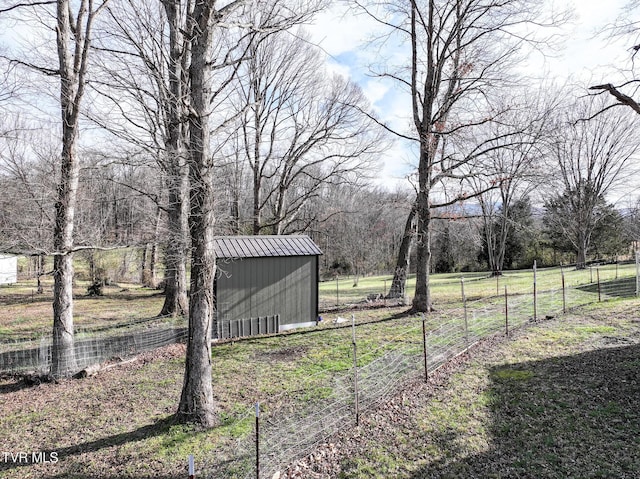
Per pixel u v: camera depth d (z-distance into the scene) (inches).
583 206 1099.9
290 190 1127.0
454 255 1547.7
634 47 260.2
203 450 214.1
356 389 237.6
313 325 522.6
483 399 251.1
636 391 241.4
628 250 1298.0
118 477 195.9
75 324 571.5
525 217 1300.4
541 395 248.8
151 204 536.7
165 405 281.9
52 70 364.5
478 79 513.7
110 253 1182.9
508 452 195.2
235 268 478.0
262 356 386.6
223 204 591.2
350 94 818.8
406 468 188.4
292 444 215.0
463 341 374.0
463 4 523.8
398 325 475.8
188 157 263.1
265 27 292.7
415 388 276.2
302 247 526.9
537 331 392.2
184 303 581.9
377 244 1473.9
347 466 192.9
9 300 866.1
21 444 236.4
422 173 542.3
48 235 424.5
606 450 189.0
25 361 388.8
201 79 250.5
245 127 768.9
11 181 402.0
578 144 1056.2
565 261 1379.2
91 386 328.5
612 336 356.2
